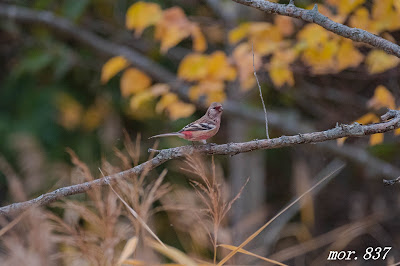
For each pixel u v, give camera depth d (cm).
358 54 912
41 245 515
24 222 531
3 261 532
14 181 591
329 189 1531
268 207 1581
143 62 1365
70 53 1466
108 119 1449
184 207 732
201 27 1284
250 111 1283
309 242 1118
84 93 1537
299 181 1320
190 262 617
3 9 1476
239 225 1265
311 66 999
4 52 1667
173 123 1403
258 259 1161
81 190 583
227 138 1547
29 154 1014
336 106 1298
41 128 1409
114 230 589
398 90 1048
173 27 992
